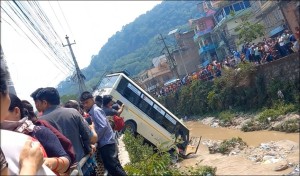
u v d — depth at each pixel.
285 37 24.84
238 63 31.16
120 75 17.69
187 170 10.86
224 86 34.22
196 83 40.09
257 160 17.03
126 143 12.44
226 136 25.83
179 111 44.94
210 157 20.36
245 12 44.19
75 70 24.48
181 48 62.44
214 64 36.78
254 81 29.25
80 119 5.08
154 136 18.16
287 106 24.31
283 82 25.67
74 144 4.88
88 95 6.81
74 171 3.25
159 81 68.81
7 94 1.93
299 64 23.55
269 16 36.53
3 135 2.38
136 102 17.86
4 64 1.95
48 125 3.83
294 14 26.52
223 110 34.53
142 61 89.19
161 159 8.21
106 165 6.64
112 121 9.10
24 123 3.31
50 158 3.11
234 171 16.34
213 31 51.53
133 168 7.92
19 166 2.11
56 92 5.13
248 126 25.17
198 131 31.70
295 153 16.41
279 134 21.38
